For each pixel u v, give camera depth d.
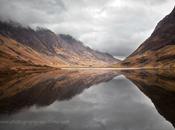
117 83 115.25
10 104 56.03
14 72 182.25
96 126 37.34
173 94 69.81
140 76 159.12
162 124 38.00
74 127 36.62
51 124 38.41
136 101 62.69
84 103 60.56
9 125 37.38
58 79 136.88
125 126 37.19
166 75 153.25
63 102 61.72
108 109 52.28
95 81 128.12
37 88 89.44
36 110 50.19
